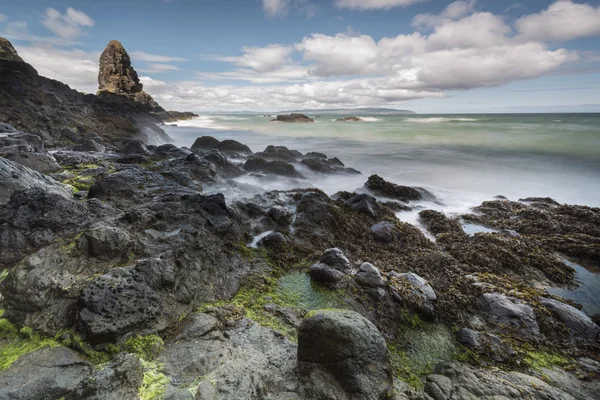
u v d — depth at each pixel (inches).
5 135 482.0
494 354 201.3
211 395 134.7
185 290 215.3
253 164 681.6
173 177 439.2
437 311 239.6
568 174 798.5
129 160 547.5
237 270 264.7
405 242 360.2
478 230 441.1
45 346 160.6
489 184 730.2
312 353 157.8
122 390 130.1
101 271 206.5
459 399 156.3
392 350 202.1
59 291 186.1
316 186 666.8
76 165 481.4
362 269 267.6
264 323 203.6
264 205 413.4
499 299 251.8
